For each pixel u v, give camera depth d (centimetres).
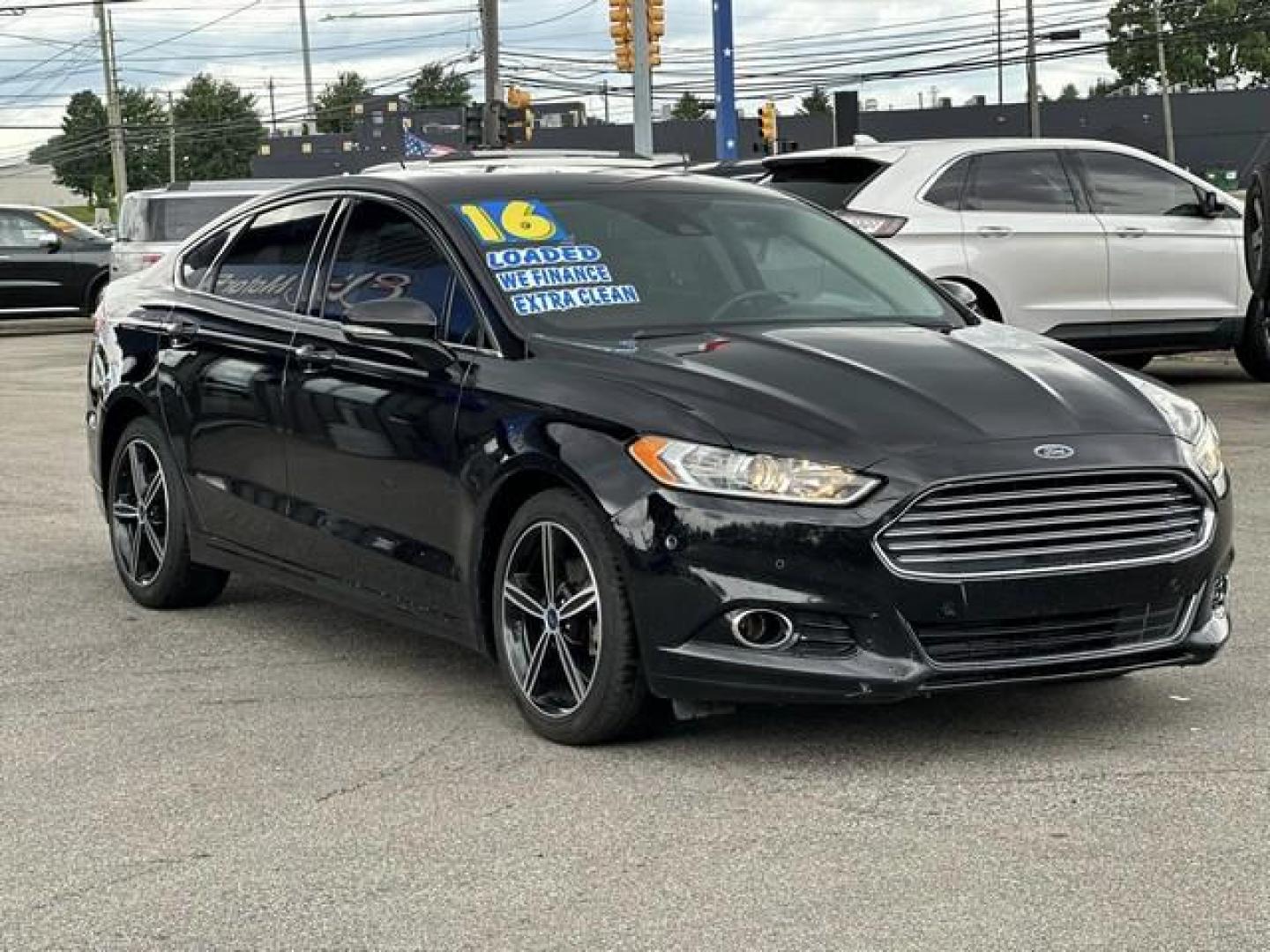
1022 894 376
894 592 443
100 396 704
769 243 599
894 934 356
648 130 2545
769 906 373
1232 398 1233
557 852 410
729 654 452
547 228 568
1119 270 1204
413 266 567
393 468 544
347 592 575
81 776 479
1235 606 640
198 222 2081
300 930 368
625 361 498
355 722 525
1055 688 539
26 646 630
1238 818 420
